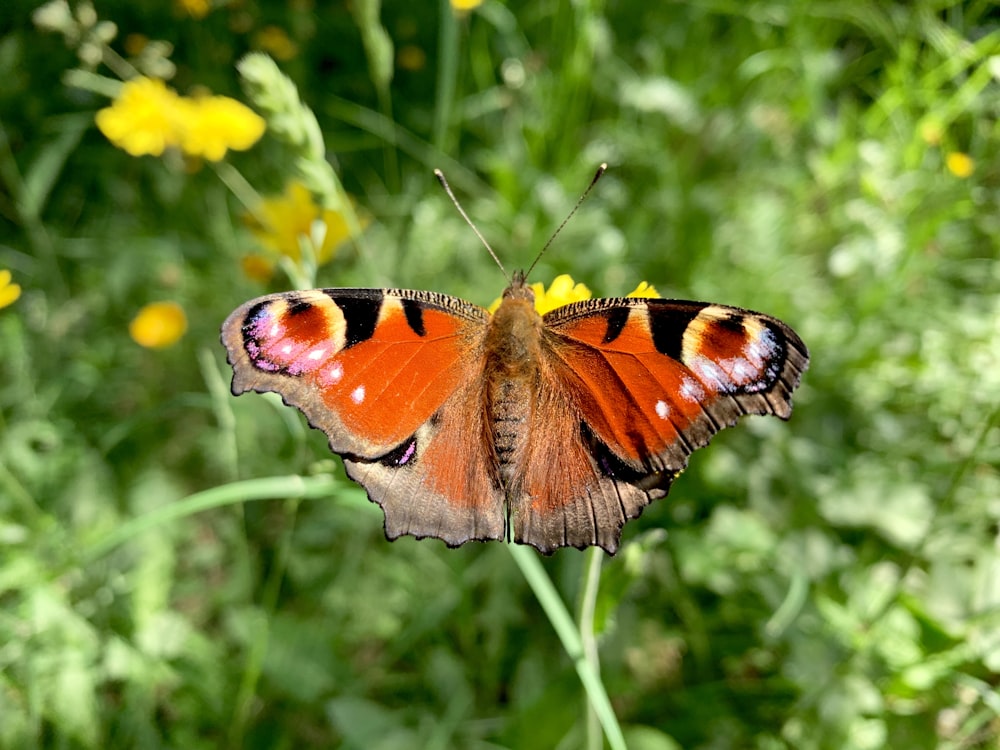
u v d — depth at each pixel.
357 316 0.08
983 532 0.12
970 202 0.14
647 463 0.08
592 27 0.18
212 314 0.17
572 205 0.18
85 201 0.20
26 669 0.10
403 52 0.22
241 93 0.21
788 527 0.13
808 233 0.17
